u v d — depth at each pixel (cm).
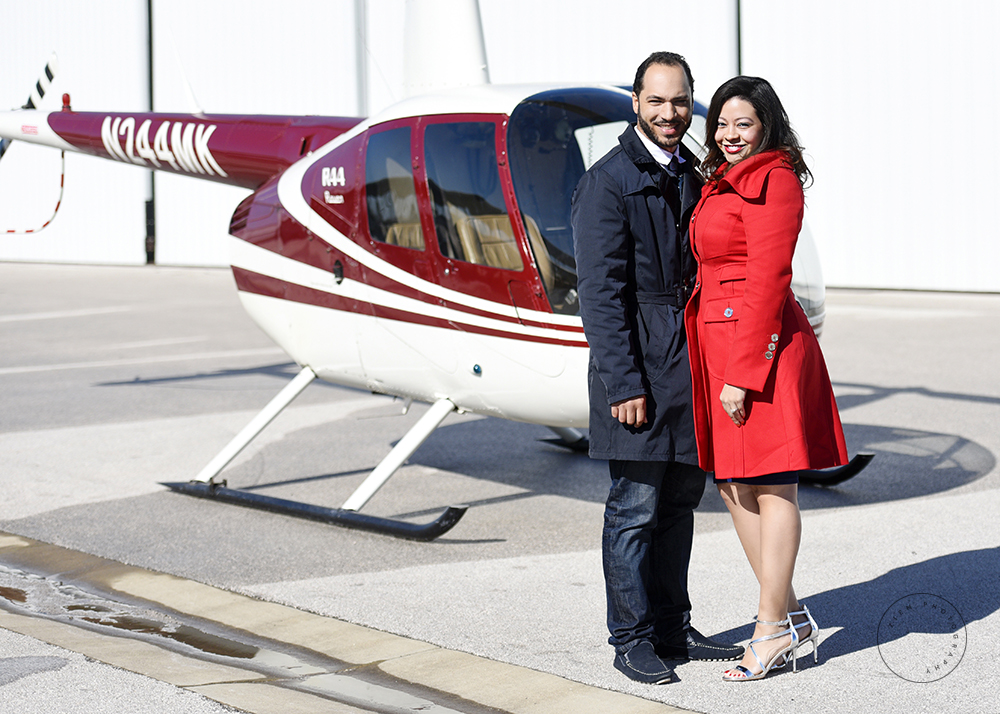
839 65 1307
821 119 1328
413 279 437
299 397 747
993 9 1202
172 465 556
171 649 319
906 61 1263
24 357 929
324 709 271
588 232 275
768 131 269
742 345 266
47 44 2041
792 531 280
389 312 448
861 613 337
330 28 1705
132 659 305
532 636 326
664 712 271
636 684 289
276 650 319
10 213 2105
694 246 278
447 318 427
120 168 1956
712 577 374
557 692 285
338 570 392
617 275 275
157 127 605
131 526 450
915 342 923
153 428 645
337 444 604
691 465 290
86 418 673
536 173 410
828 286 1351
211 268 1873
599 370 273
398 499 491
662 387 277
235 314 1238
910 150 1273
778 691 282
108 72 1969
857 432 597
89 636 327
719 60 1388
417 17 493
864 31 1287
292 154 526
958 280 1262
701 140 434
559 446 590
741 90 270
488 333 414
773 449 270
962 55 1227
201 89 1862
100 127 632
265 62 1783
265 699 276
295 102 1762
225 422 663
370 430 639
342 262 464
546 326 397
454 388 441
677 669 298
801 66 1334
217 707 271
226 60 1825
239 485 519
